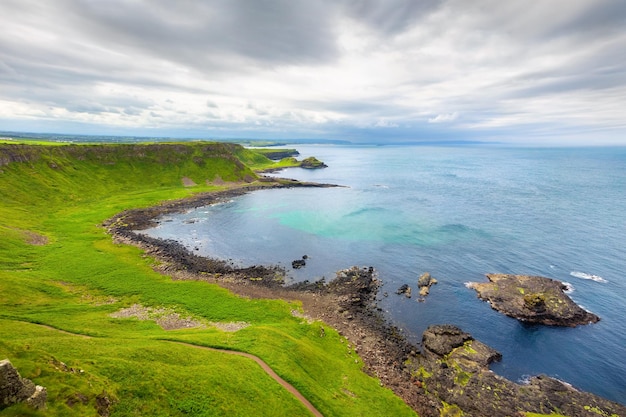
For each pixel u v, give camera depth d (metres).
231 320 54.16
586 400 40.66
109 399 26.17
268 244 94.62
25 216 97.44
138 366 31.47
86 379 26.45
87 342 36.75
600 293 66.00
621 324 56.44
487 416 38.66
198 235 101.12
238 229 107.62
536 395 41.41
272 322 54.53
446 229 106.56
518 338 53.59
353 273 75.81
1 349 25.81
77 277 64.19
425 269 78.44
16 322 43.12
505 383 43.19
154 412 27.22
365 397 39.38
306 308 60.81
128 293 60.28
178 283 66.50
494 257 84.38
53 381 24.28
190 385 31.31
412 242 95.56
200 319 53.78
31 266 66.56
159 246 88.12
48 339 35.59
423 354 49.69
